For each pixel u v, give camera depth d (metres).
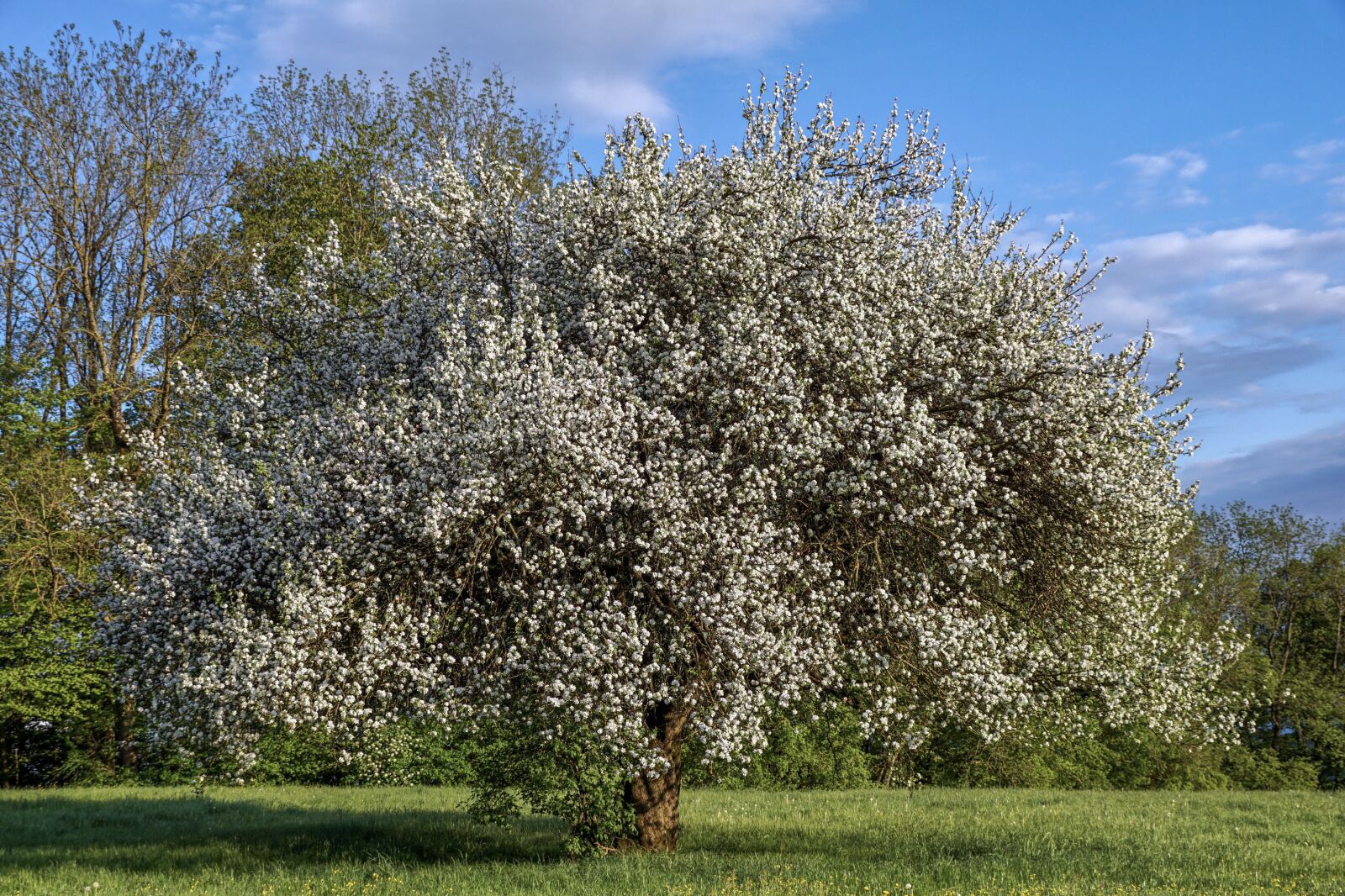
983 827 16.22
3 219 27.30
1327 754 41.41
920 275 13.29
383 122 31.53
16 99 27.05
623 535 10.59
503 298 12.82
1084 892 9.70
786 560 10.95
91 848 14.62
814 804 20.84
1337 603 48.56
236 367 14.45
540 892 9.84
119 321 29.19
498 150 32.66
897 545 11.70
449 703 10.43
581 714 10.24
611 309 11.70
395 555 10.88
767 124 14.59
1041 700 13.05
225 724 10.85
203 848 14.38
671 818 13.41
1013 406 11.98
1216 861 12.10
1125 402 12.67
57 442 27.14
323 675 10.28
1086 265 15.09
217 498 12.09
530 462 10.51
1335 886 10.47
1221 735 14.06
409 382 12.70
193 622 11.38
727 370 11.35
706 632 10.52
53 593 23.45
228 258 27.55
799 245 12.95
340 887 10.50
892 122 15.38
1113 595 13.11
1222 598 43.84
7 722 27.69
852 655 11.44
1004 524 12.14
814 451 10.81
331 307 13.78
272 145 31.12
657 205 12.55
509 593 10.84
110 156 27.73
